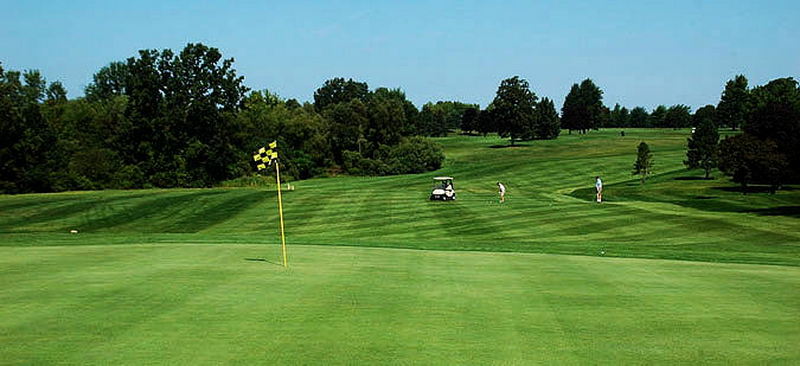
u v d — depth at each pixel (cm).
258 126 9475
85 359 777
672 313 1048
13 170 6638
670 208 4131
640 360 791
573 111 16262
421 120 16200
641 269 1572
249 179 8038
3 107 6612
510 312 1047
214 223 3716
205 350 816
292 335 891
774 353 824
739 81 14338
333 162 9925
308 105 12331
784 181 5622
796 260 1859
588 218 3534
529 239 2848
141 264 1581
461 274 1458
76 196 5112
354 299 1140
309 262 1653
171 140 7800
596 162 8488
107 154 7475
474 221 3525
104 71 13875
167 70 8031
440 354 808
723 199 4847
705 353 822
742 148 5153
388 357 793
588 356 805
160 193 5466
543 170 8012
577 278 1409
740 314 1043
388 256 1827
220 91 8175
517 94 11850
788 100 9144
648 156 6469
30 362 765
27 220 3797
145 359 778
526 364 771
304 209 4250
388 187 6675
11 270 1462
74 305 1072
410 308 1070
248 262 1638
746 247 2452
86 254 1800
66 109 8194
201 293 1182
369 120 9969
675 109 17962
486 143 12925
